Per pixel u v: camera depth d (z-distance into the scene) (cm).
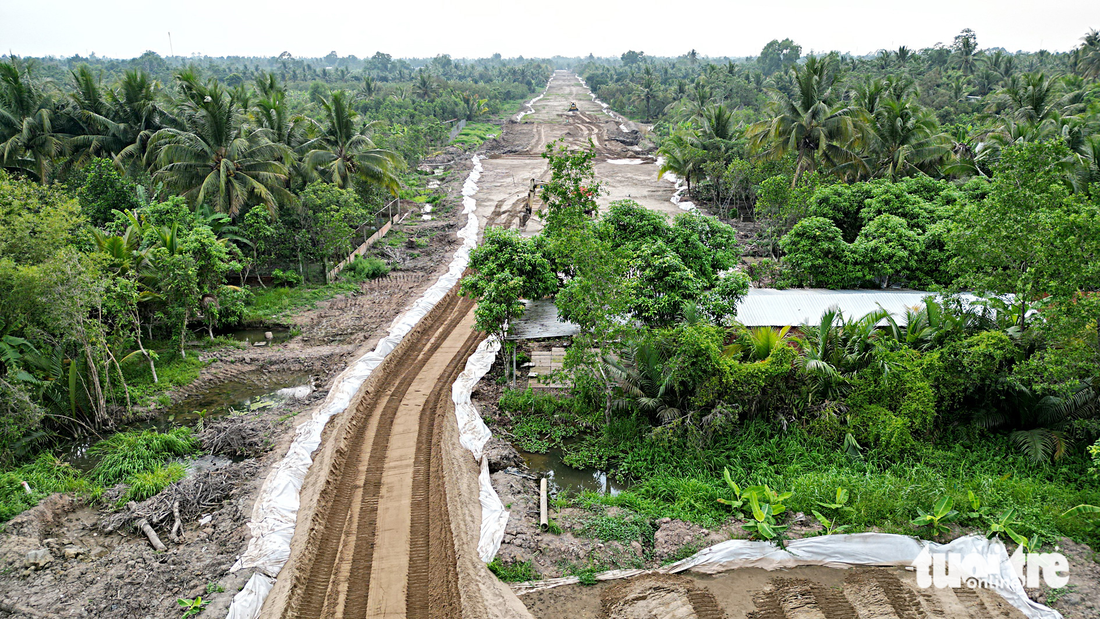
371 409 2297
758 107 9544
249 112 4309
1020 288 1886
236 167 3625
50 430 2102
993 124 5291
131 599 1392
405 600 1422
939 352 2044
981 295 2033
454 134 9325
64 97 4141
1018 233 1881
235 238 3328
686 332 2048
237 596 1392
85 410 2183
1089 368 1745
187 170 3550
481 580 1456
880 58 10938
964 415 2066
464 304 3319
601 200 5372
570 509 1734
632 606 1403
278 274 3544
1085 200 1947
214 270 2800
